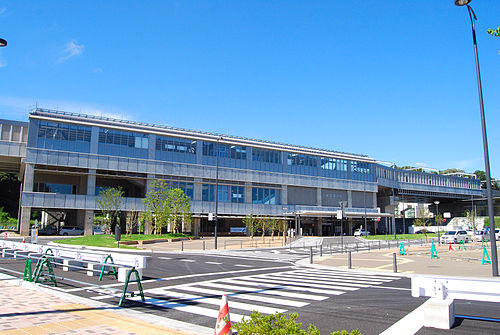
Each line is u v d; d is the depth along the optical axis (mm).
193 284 13156
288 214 65750
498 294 7145
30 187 50281
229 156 66000
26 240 42594
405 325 7594
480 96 15477
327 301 10133
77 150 53469
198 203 61656
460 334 6906
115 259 13836
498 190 115000
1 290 10883
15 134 55594
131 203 55719
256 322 4918
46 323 7117
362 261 23062
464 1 14203
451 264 21219
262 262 22656
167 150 60156
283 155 71812
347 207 78125
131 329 6848
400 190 92938
